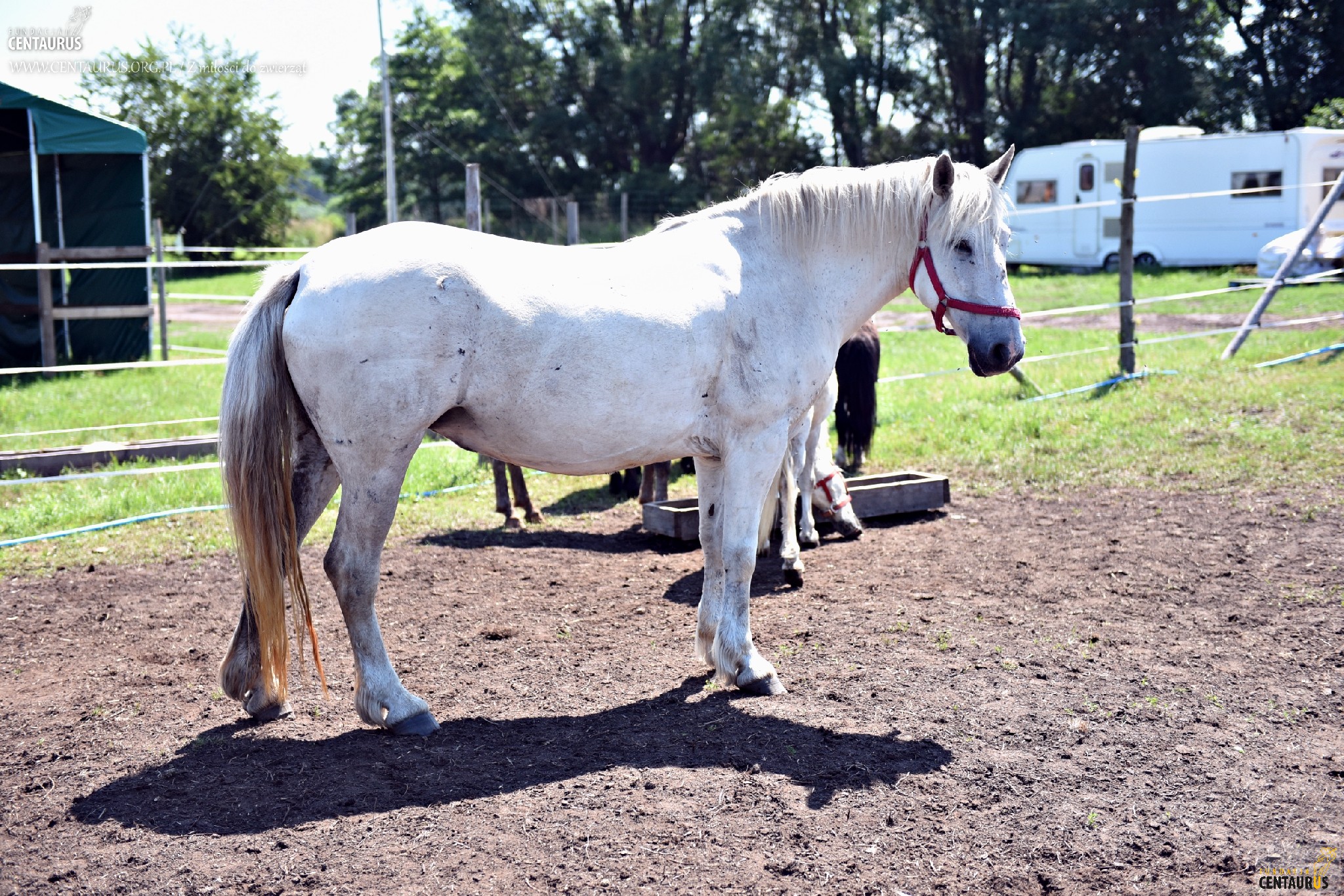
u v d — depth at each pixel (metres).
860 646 4.47
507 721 3.76
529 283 3.46
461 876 2.72
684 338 3.62
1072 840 2.88
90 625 4.95
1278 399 8.44
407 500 7.41
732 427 3.83
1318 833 2.89
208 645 4.68
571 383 3.48
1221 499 6.56
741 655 3.97
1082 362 11.09
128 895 2.67
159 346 16.69
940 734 3.56
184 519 6.90
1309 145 19.77
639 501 7.20
